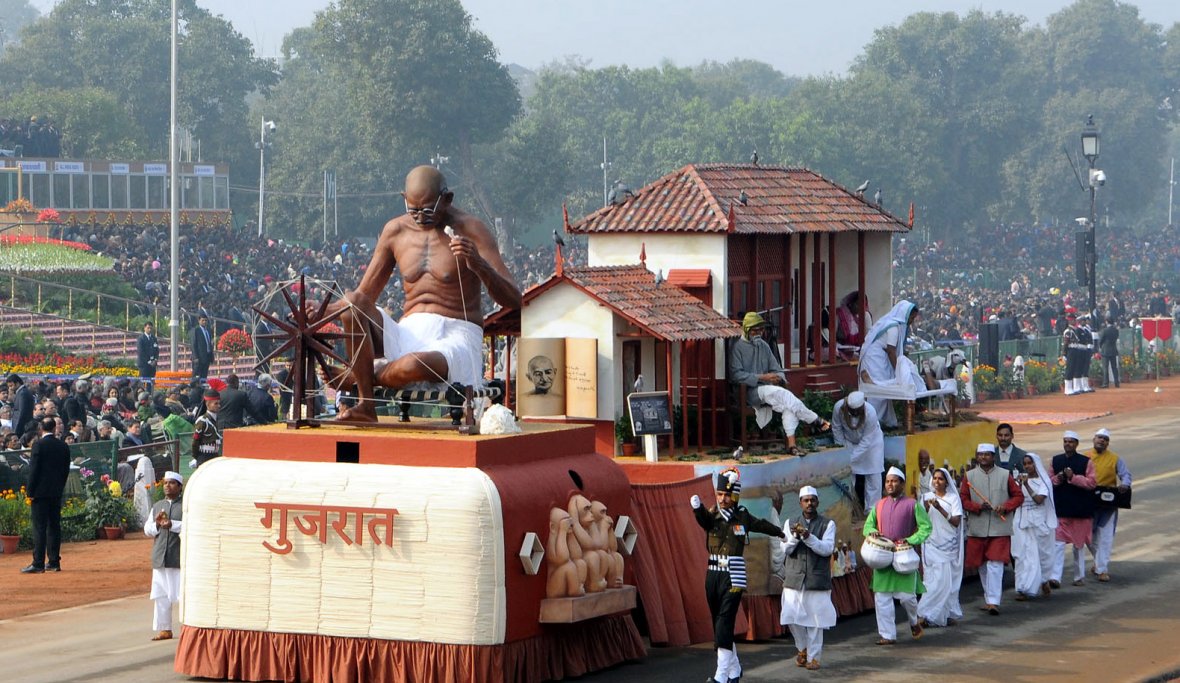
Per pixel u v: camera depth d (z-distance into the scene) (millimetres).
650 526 34750
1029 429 81750
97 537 52938
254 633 31188
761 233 40844
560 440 32719
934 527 37406
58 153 165250
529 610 30406
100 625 38344
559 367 38219
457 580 29578
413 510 29875
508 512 29812
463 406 32125
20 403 61781
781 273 42844
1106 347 105875
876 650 34938
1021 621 38188
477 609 29469
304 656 30844
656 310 37906
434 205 34906
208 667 31500
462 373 34469
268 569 31031
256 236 152500
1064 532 42625
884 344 42750
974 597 41562
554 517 30969
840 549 38281
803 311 43469
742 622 35562
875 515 35656
